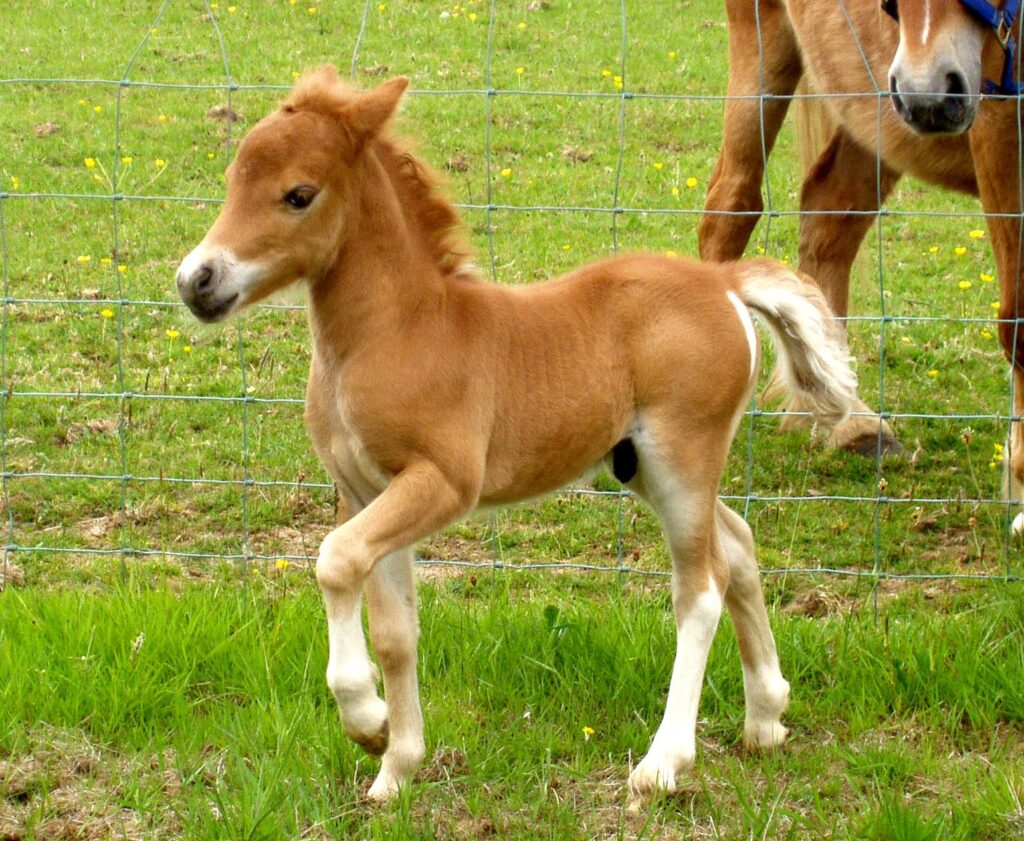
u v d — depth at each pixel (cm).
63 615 478
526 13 1541
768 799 388
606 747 421
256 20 1467
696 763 414
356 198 362
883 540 607
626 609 500
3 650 450
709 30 1523
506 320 384
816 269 744
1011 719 441
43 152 1095
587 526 621
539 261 917
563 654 466
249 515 620
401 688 389
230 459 669
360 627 346
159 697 435
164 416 709
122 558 545
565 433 387
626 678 452
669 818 382
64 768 400
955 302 895
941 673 455
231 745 401
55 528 606
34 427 691
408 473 358
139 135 1145
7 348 775
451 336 370
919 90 546
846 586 566
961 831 368
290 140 350
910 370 794
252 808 364
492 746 416
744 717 440
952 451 693
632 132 1211
